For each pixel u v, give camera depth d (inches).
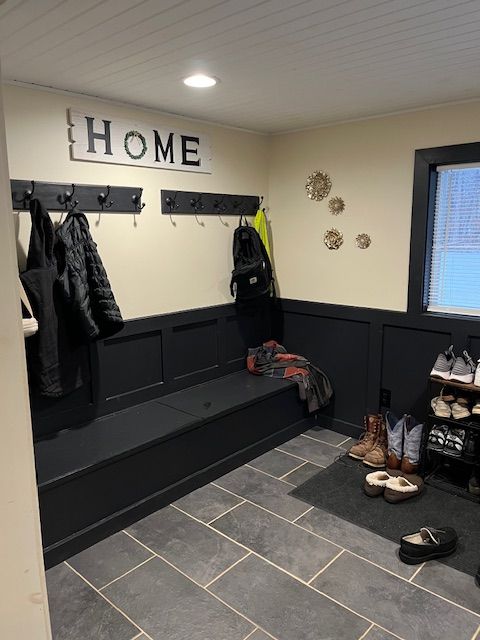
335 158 136.6
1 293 26.7
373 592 81.7
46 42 73.9
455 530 97.6
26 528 29.5
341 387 145.6
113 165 113.0
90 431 108.3
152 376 127.2
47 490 87.4
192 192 130.9
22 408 28.4
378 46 76.6
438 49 78.2
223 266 143.1
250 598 80.5
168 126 122.6
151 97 107.3
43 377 98.6
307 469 123.4
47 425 106.5
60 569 88.0
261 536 96.6
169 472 108.7
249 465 125.9
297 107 117.1
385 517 102.3
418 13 64.8
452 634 73.2
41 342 97.3
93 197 109.7
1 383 27.2
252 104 114.3
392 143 124.8
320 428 149.9
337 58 81.9
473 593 81.2
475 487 109.4
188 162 128.6
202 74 90.4
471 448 107.4
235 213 143.9
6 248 26.8
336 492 112.2
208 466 117.6
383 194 128.5
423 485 112.2
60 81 95.1
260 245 145.3
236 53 79.2
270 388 135.4
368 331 136.8
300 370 143.9
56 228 104.7
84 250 103.9
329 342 146.2
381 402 137.3
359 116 127.4
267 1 60.6
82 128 105.5
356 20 66.7
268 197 154.3
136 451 100.9
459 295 123.7
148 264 123.4
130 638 73.1
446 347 123.1
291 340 156.1
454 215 121.6
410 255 125.6
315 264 146.1
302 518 102.4
